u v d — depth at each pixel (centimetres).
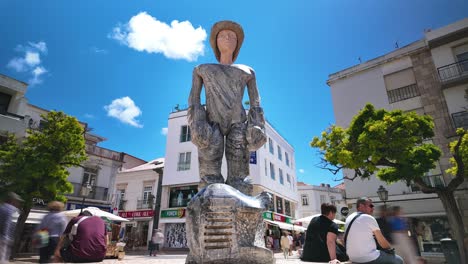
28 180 1161
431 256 1312
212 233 230
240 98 340
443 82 1689
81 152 1371
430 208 1566
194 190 2284
